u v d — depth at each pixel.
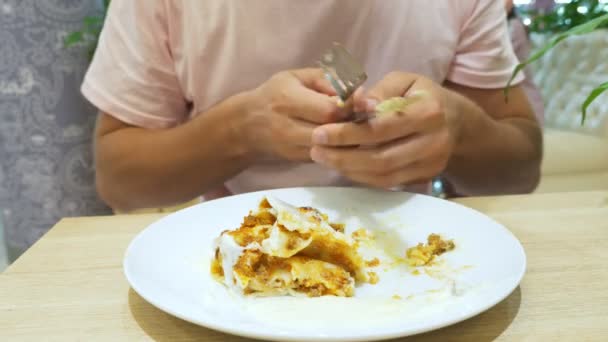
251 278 0.47
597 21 0.55
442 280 0.50
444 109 0.73
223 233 0.53
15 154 1.77
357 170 0.70
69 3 1.72
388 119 0.67
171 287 0.47
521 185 1.13
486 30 1.10
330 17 0.98
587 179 2.32
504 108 1.14
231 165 0.93
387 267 0.55
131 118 1.03
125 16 1.04
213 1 1.00
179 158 0.94
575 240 0.62
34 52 1.69
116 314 0.46
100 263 0.58
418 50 1.04
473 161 1.00
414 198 0.70
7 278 0.54
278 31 0.99
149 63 1.03
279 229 0.51
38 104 1.74
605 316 0.44
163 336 0.42
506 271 0.48
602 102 2.40
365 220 0.66
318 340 0.35
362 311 0.42
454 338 0.41
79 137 1.84
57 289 0.51
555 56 2.63
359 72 0.64
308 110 0.72
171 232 0.60
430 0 1.04
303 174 1.02
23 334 0.43
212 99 1.05
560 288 0.50
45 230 1.87
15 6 1.63
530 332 0.42
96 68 1.06
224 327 0.37
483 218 0.61
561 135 2.48
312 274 0.49
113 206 1.10
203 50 1.01
